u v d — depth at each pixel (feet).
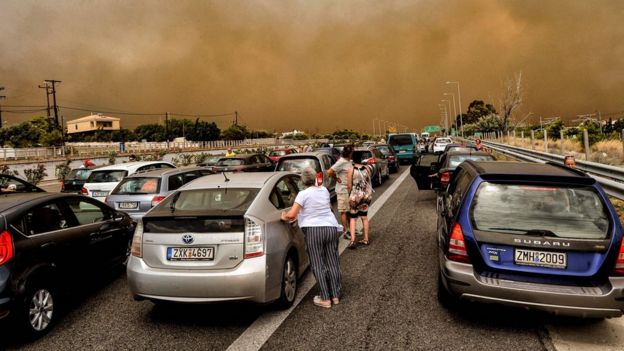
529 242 11.14
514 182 12.21
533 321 12.50
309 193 13.93
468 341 11.28
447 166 31.83
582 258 10.87
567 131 114.62
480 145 50.16
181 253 12.58
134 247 13.00
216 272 12.24
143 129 371.15
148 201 24.48
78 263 14.76
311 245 13.84
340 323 12.57
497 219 11.76
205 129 353.72
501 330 11.92
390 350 10.87
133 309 14.43
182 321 13.19
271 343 11.43
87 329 12.82
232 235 12.51
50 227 13.89
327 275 14.12
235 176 16.61
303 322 12.73
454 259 11.90
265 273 12.46
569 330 11.87
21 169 97.04
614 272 10.69
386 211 31.53
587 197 11.54
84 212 16.28
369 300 14.32
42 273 12.69
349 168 21.71
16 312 11.55
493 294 11.14
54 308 13.19
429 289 15.19
